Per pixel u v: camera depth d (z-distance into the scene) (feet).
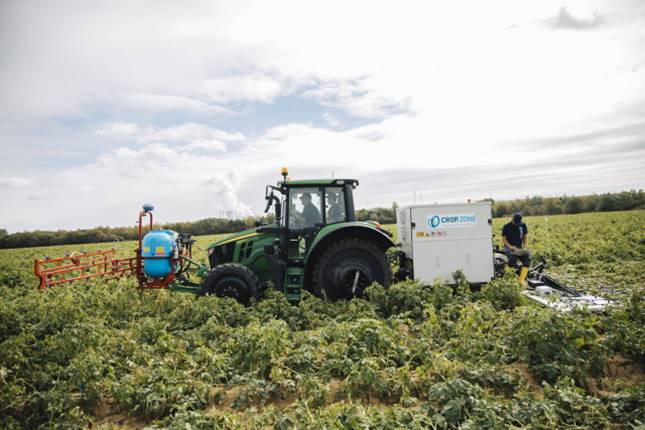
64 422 15.11
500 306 26.96
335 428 12.86
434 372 17.62
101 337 21.67
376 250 29.32
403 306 26.03
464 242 30.55
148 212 31.86
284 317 25.31
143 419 16.47
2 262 75.51
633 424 13.80
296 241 30.19
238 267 28.63
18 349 19.75
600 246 55.62
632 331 20.22
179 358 19.24
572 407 14.37
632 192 174.60
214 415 14.37
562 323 19.03
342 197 30.94
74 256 31.53
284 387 17.40
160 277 30.99
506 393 16.71
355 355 18.47
